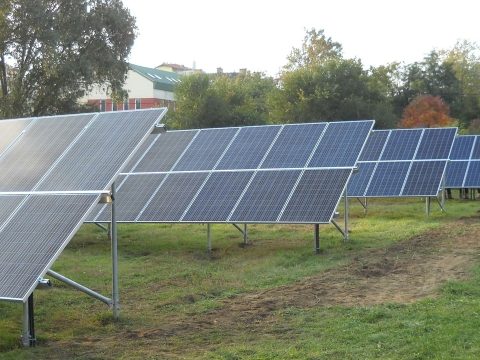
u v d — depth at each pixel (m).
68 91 33.34
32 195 8.95
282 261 14.60
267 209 15.38
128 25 34.16
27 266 7.69
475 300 10.16
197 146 18.91
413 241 16.62
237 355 7.77
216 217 15.55
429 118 55.69
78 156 9.51
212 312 10.23
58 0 32.31
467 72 74.94
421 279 12.20
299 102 48.91
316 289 11.63
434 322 8.88
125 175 18.34
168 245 17.56
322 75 48.78
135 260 15.49
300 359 7.50
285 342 8.35
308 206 15.12
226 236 18.97
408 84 66.62
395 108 64.50
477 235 17.30
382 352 7.68
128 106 68.25
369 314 9.48
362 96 48.66
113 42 34.06
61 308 10.73
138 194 17.33
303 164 16.62
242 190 16.27
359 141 16.95
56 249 7.76
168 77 75.44
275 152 17.50
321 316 9.70
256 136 18.55
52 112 33.69
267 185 16.20
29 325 8.51
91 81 33.06
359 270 13.12
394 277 12.48
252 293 11.62
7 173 9.73
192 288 12.08
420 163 24.31
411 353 7.54
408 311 9.64
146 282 12.85
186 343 8.48
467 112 66.25
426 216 22.81
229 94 53.12
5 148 10.52
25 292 7.31
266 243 17.64
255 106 57.28
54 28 31.91
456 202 29.22
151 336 8.85
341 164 16.25
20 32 31.36
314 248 15.70
